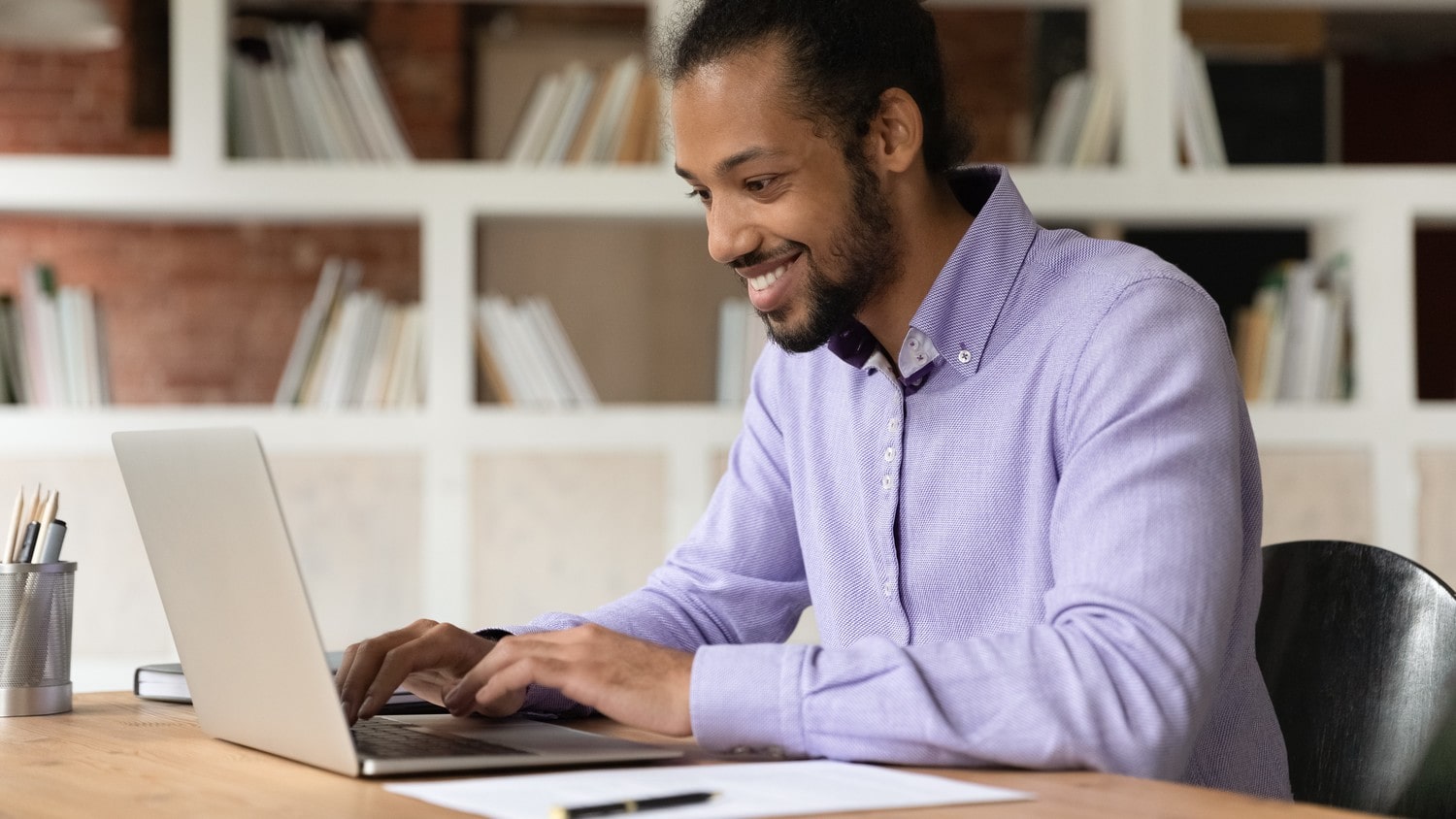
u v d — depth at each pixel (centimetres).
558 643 100
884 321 121
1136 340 106
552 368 296
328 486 287
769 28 108
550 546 289
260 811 77
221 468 92
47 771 93
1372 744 120
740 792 80
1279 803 77
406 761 87
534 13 541
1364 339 294
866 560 124
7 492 281
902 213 118
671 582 136
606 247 546
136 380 523
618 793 80
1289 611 129
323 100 296
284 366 529
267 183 288
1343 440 291
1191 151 299
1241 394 108
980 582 116
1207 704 93
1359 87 589
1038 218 303
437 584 287
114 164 285
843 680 93
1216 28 366
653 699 95
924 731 89
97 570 281
